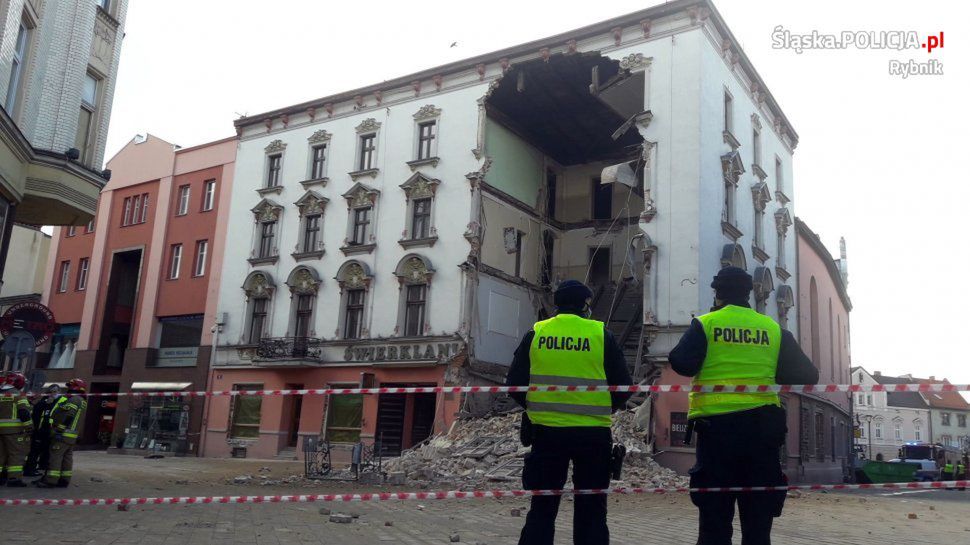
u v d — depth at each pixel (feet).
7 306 143.23
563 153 118.83
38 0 53.72
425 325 96.07
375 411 95.71
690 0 86.43
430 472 63.16
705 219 83.82
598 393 15.97
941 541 32.65
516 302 103.24
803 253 123.65
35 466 46.83
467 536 27.66
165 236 125.08
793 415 100.12
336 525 29.86
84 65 58.18
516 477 60.54
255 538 25.31
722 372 15.51
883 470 127.24
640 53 89.71
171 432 112.78
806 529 35.50
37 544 21.98
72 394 43.11
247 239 115.14
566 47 93.71
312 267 107.34
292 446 104.27
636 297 104.58
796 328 114.73
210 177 122.93
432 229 98.78
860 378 296.30
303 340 104.32
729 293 16.46
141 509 32.94
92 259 133.39
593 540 15.74
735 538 30.35
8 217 50.24
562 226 116.78
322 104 112.06
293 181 113.09
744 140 98.73
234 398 109.60
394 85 105.81
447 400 90.99
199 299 118.21
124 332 132.16
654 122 87.35
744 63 98.78
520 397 16.49
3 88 47.01
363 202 105.09
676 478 68.80
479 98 99.35
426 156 102.94
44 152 52.80
